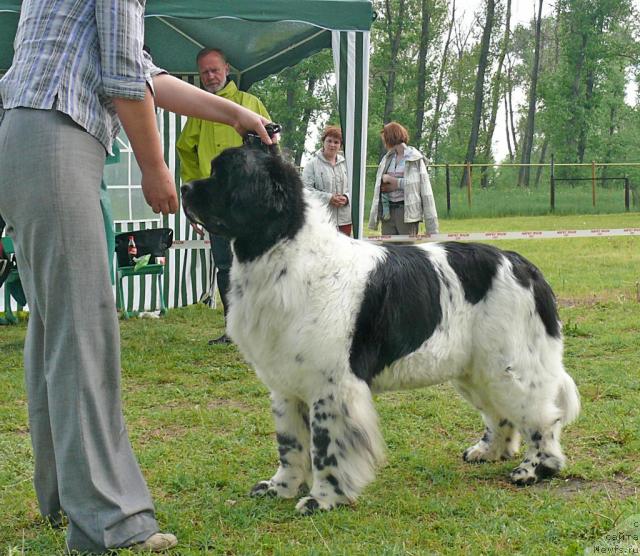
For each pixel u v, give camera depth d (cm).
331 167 928
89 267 330
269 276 389
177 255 1068
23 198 322
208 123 828
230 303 410
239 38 952
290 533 372
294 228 390
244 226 386
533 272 455
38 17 330
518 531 362
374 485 438
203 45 980
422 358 427
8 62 966
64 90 321
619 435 501
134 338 862
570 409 459
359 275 404
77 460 333
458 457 489
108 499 336
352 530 373
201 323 969
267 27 914
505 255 454
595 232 1491
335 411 395
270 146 401
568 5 5109
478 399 473
